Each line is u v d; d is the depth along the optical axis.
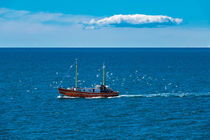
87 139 85.69
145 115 110.44
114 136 87.94
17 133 90.38
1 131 91.94
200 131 91.94
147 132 91.31
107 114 112.19
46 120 104.19
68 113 114.12
